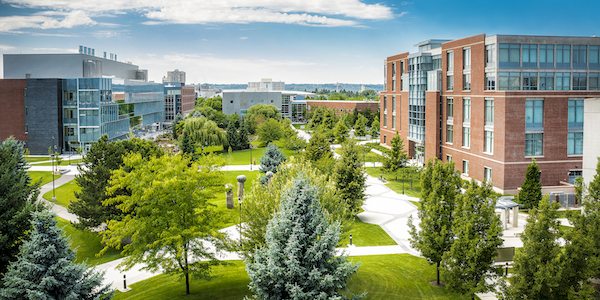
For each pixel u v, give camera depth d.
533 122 63.88
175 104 186.12
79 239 46.03
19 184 28.38
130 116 129.25
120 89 122.12
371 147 113.38
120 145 48.19
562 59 66.00
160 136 123.88
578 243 25.66
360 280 35.25
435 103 81.44
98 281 24.61
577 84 66.44
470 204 29.72
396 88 101.94
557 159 64.56
